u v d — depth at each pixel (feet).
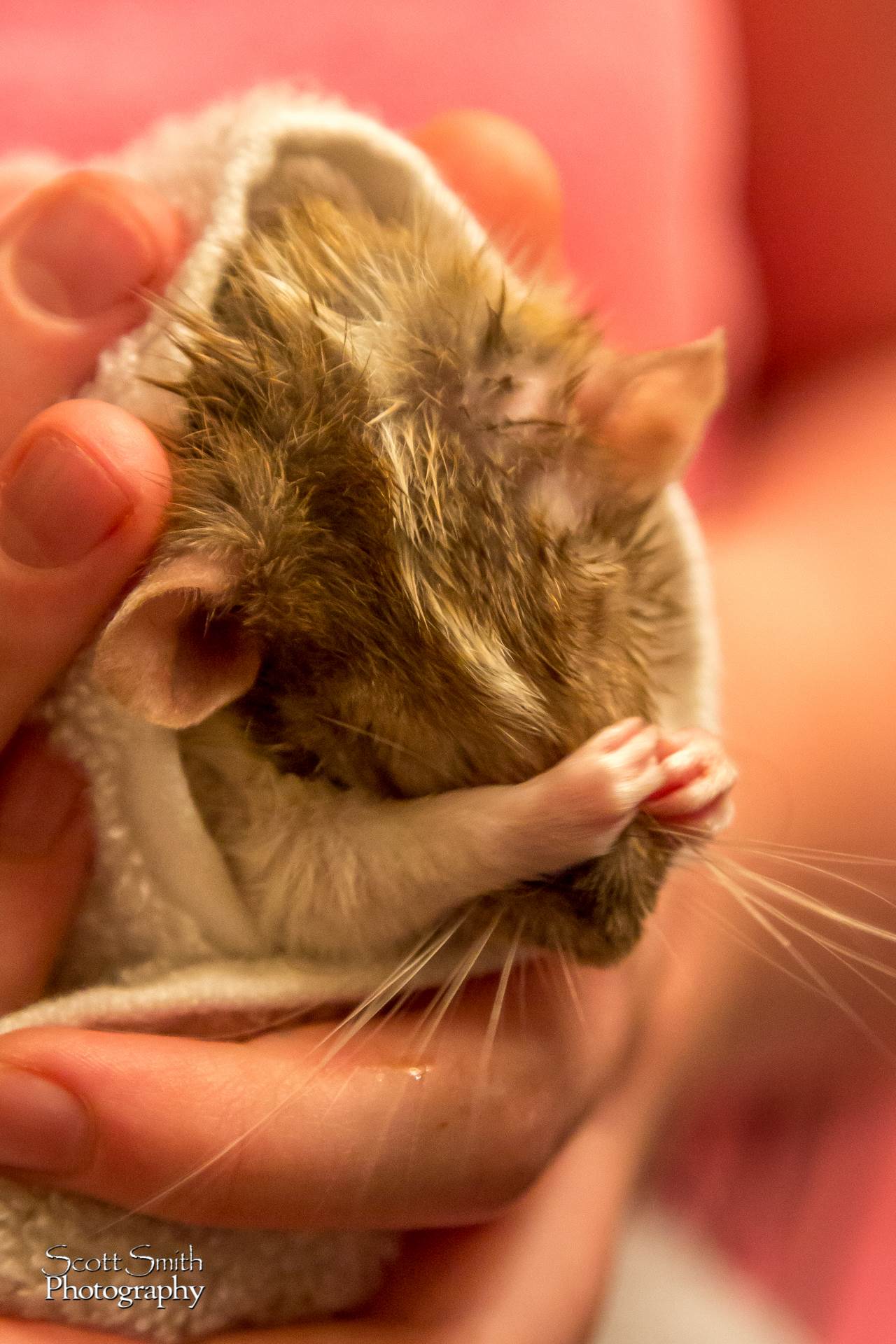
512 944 1.04
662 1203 1.56
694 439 1.07
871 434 1.53
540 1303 1.08
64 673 1.03
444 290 1.06
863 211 1.62
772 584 1.33
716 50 1.64
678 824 1.04
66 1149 1.00
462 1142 1.04
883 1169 1.72
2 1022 1.03
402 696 1.02
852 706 1.27
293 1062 1.03
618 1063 1.10
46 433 0.99
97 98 1.37
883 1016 1.29
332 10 1.45
